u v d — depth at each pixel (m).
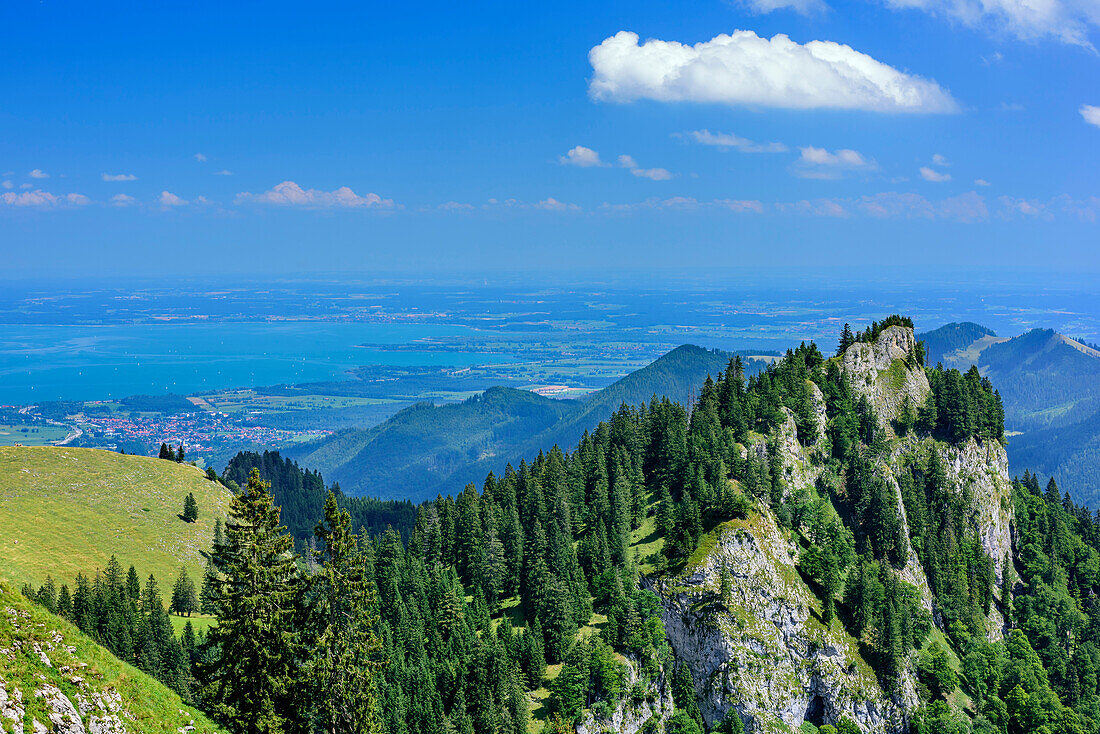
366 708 75.94
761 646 154.00
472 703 130.00
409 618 144.88
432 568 166.88
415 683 129.38
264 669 69.81
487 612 151.62
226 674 70.31
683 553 162.88
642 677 144.00
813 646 158.62
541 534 156.75
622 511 172.50
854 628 164.88
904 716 158.25
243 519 71.69
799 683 155.25
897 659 159.88
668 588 160.00
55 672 60.34
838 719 154.75
